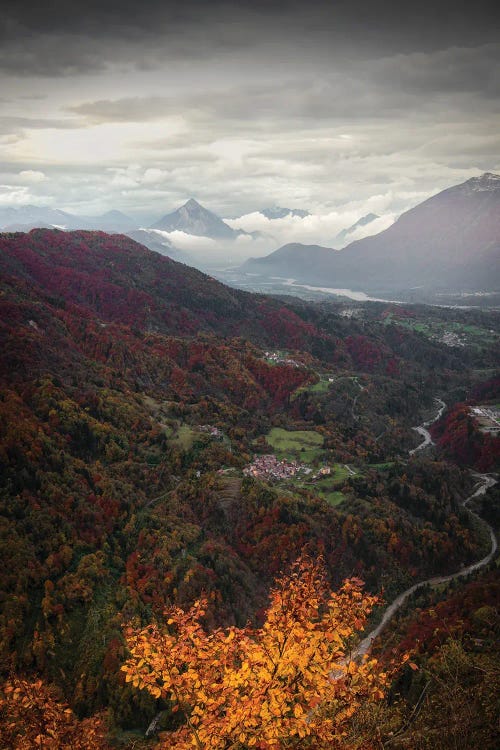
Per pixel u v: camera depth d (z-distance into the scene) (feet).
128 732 216.74
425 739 61.46
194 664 58.44
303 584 63.05
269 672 55.77
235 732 55.36
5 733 63.36
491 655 73.82
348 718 57.41
